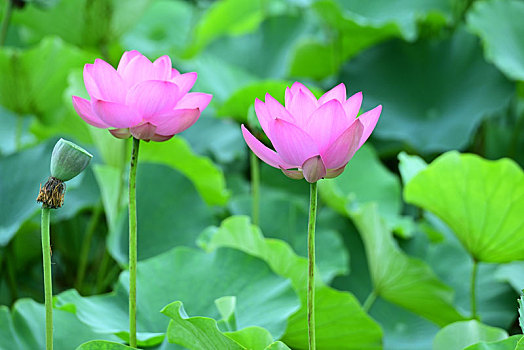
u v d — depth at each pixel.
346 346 4.38
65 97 4.97
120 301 4.17
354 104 3.75
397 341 4.75
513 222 4.32
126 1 6.16
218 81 6.13
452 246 5.21
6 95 5.27
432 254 5.16
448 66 6.29
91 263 5.66
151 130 3.79
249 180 6.29
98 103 3.76
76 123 5.32
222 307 4.02
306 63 6.82
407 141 6.05
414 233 5.24
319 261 4.90
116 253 4.45
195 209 4.64
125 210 4.54
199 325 3.86
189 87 3.84
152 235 4.59
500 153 6.61
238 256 4.23
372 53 6.46
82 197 5.08
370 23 6.12
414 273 4.48
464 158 4.29
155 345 4.04
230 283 4.20
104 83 3.79
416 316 4.89
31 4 6.06
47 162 4.64
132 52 3.87
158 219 4.61
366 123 3.74
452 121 6.02
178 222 4.61
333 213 5.39
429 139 5.99
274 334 4.07
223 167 6.24
